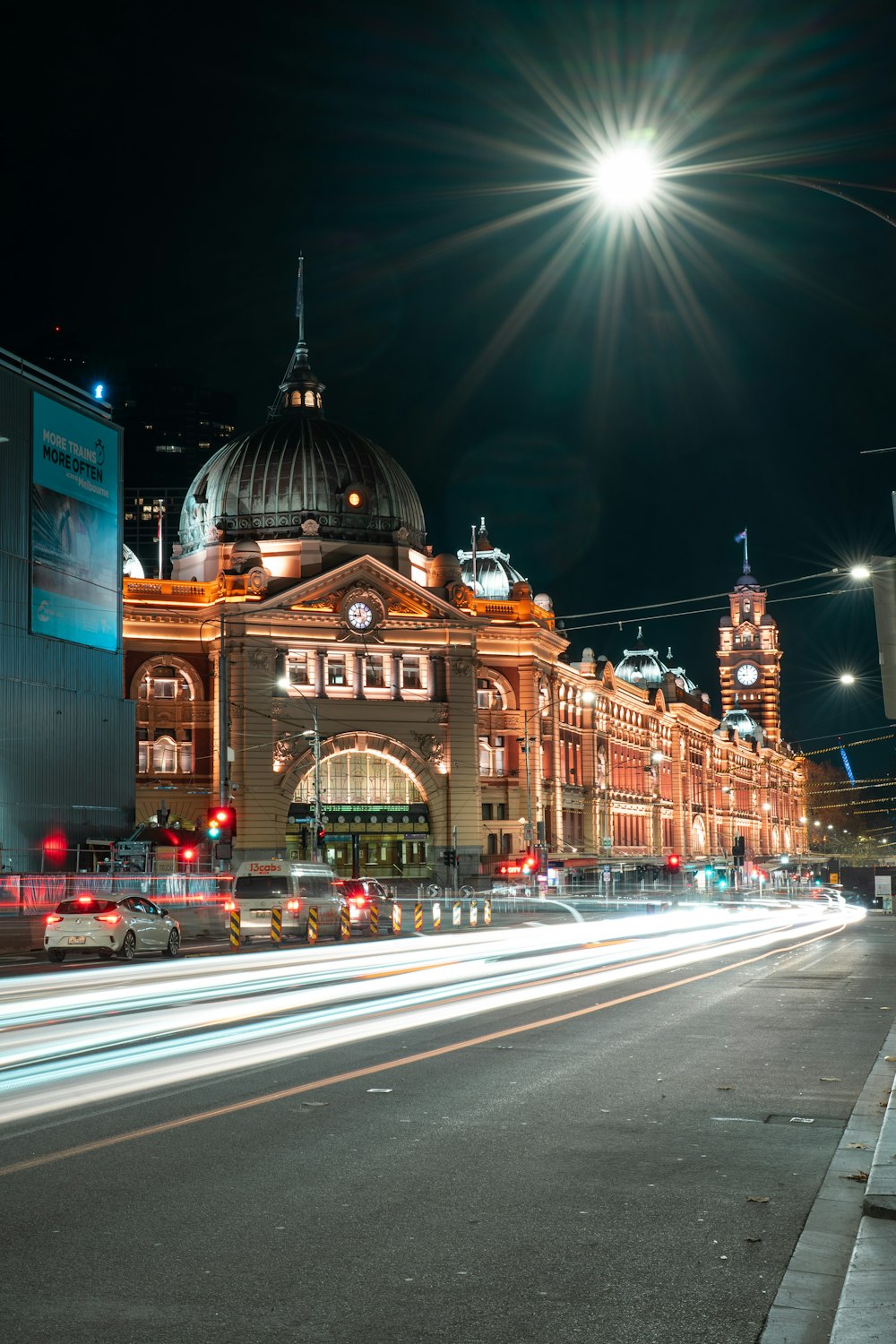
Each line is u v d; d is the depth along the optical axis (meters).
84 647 58.62
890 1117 11.10
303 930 42.06
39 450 56.03
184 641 86.75
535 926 52.59
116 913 34.44
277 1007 21.05
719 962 30.95
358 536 92.88
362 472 94.62
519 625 96.81
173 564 97.44
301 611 86.69
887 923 59.22
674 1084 13.75
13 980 27.59
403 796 90.44
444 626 91.50
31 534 55.31
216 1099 12.88
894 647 14.04
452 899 78.62
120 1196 9.26
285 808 85.19
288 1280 7.43
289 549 90.81
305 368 99.75
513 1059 15.40
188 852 67.25
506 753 96.75
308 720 86.62
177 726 86.06
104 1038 17.28
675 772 142.25
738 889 125.94
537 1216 8.77
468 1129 11.53
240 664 85.00
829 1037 17.33
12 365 54.88
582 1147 10.84
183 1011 20.59
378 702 88.94
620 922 57.69
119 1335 6.58
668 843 139.25
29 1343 6.46
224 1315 6.86
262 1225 8.55
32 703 54.75
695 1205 9.05
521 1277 7.50
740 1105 12.64
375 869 89.12
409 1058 15.45
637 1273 7.57
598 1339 6.57
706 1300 7.13
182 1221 8.62
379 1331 6.65
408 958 33.34
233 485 93.44
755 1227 8.52
